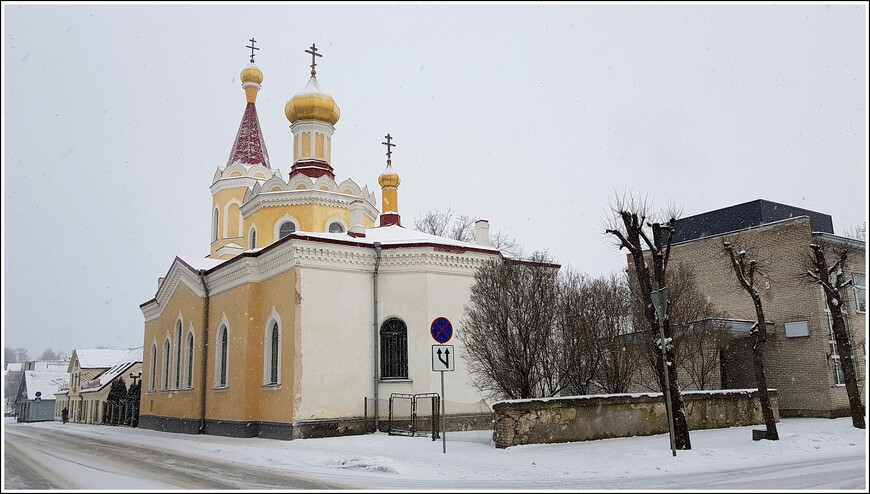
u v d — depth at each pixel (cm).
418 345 2456
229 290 2766
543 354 2162
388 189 3419
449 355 1730
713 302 3059
